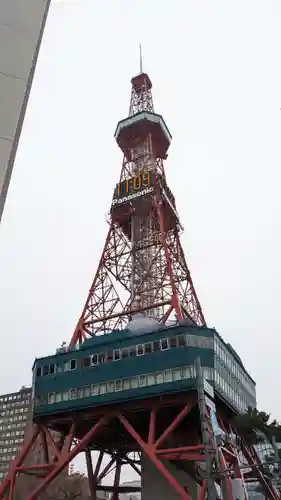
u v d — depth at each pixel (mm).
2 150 10898
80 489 125688
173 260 100250
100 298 96875
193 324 79500
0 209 10914
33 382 85688
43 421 82938
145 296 95312
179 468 72625
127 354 79062
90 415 79562
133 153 122375
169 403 74000
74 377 81500
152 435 71062
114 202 108562
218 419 76938
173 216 107812
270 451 79188
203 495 61125
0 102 11352
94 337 86562
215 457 41531
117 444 89188
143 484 78500
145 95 134375
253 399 98312
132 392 75188
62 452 76500
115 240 104875
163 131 121562
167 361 75188
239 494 55094
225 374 80562
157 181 107562
